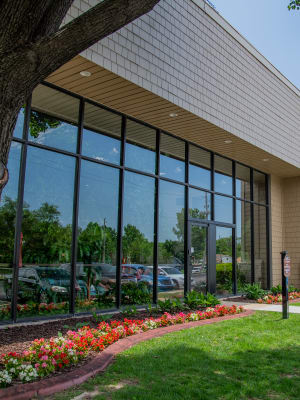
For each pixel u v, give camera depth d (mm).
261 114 11250
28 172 6641
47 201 6867
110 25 3818
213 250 11016
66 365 4004
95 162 7832
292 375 4027
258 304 9938
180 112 8375
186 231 10039
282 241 14789
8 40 3502
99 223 7777
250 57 10969
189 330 6109
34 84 3715
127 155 8586
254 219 13344
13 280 6203
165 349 4875
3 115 3512
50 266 6785
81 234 7410
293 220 14781
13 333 5465
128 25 7012
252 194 13320
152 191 9164
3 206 6230
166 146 9727
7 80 3471
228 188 12070
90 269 7496
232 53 10109
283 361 4469
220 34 9672
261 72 11492
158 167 9312
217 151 11422
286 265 7613
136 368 4090
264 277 13586
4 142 3531
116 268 8031
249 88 10758
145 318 7121
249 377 3906
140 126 9008
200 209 10688
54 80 6938
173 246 9578
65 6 4023
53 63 3701
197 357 4551
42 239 6711
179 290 9594
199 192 10734
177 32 8211
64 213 7137
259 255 13383
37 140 6809
